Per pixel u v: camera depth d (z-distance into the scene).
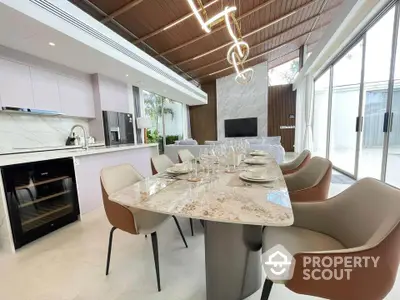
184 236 2.07
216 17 2.37
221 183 1.35
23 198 1.96
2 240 1.87
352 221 1.06
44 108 3.06
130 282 1.44
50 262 1.69
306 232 1.22
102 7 3.45
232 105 9.11
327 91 5.32
